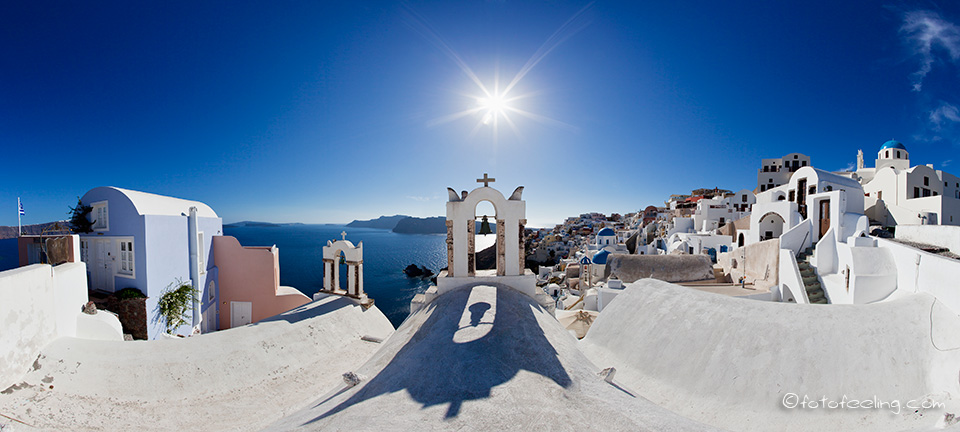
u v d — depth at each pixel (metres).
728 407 6.33
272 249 21.22
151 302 15.27
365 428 3.68
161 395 7.95
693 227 48.56
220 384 8.73
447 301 8.98
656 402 6.87
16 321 7.23
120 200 15.18
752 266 22.92
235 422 7.54
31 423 6.38
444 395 4.47
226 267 20.89
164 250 16.17
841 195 17.48
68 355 8.14
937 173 27.66
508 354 5.62
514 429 3.69
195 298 17.84
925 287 10.66
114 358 8.46
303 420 4.84
